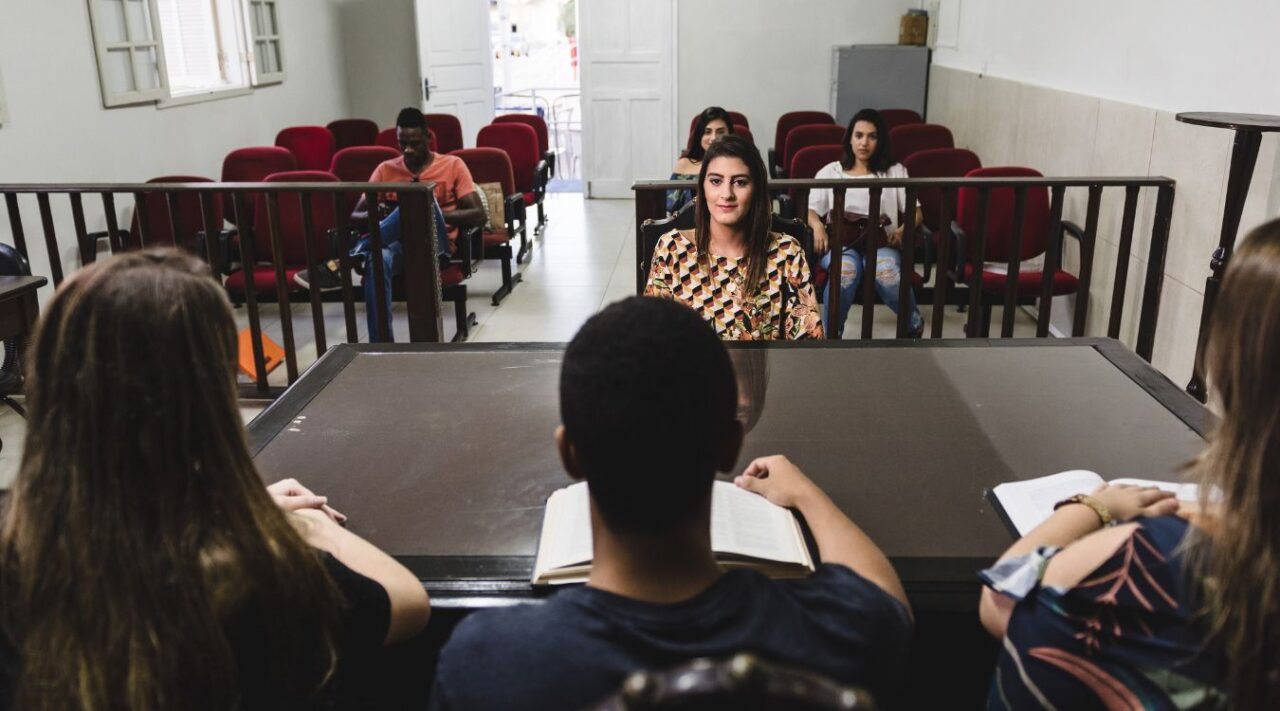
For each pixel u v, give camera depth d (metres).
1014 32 5.10
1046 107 4.49
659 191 3.19
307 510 1.23
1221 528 0.74
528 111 10.34
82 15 4.73
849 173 4.38
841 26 7.70
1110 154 3.78
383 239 4.03
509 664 0.70
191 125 5.79
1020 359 1.99
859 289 4.15
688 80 7.97
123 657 0.80
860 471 1.48
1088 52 4.09
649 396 0.70
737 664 0.46
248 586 0.84
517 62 12.25
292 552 0.88
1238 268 0.74
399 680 1.22
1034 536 1.04
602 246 6.51
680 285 2.60
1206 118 2.47
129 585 0.80
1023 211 3.28
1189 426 1.64
